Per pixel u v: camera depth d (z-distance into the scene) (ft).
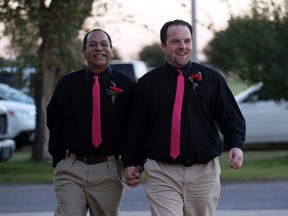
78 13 68.80
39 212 46.98
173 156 26.94
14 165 72.79
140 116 27.94
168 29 27.43
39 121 76.07
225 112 27.45
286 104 88.69
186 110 27.14
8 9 67.51
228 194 55.21
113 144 29.50
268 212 46.24
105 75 29.60
